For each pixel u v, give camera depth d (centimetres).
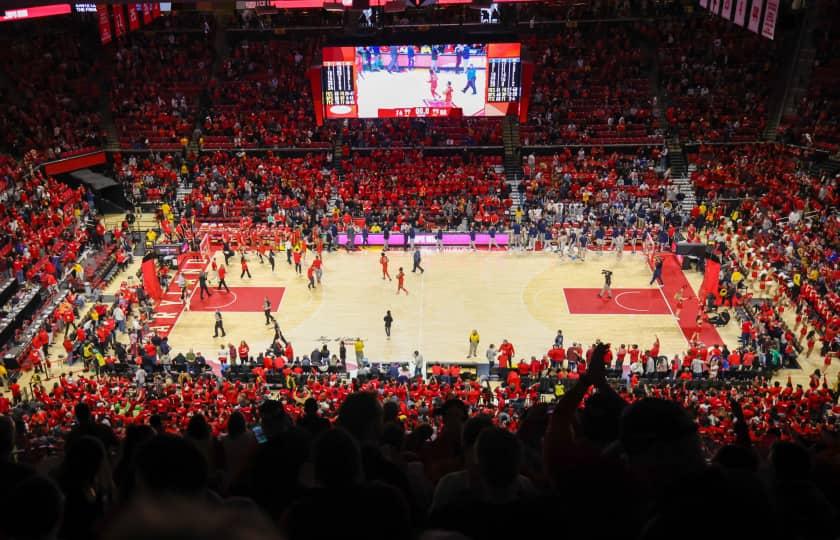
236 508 209
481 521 424
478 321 4472
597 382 597
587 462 454
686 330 4362
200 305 4697
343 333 4362
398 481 592
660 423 396
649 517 411
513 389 3400
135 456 383
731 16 3962
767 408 2986
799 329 4259
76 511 548
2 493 514
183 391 3253
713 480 338
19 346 3997
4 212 4862
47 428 2781
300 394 3509
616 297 4731
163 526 190
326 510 394
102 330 4059
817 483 596
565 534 424
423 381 3481
